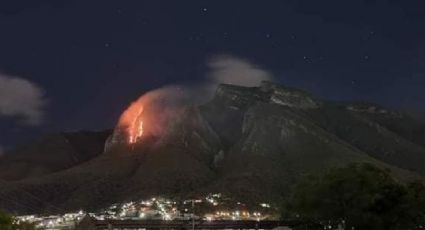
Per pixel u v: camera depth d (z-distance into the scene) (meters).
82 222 126.88
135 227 126.88
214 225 131.75
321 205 116.19
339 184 115.06
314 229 124.31
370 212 112.88
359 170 119.50
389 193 116.19
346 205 114.44
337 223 118.44
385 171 126.44
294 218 128.38
